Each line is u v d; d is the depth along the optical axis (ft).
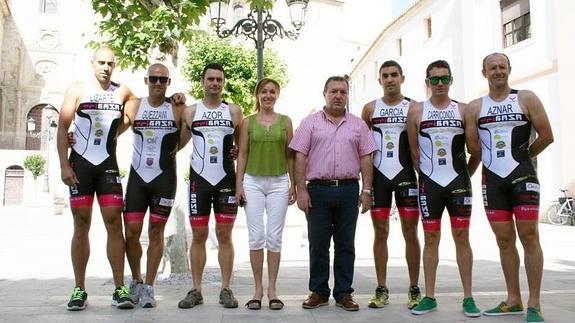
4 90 117.70
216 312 14.57
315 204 15.46
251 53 55.26
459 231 14.74
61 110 14.89
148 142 15.23
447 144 14.94
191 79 53.88
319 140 15.46
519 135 14.10
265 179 15.38
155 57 20.92
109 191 14.96
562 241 37.11
